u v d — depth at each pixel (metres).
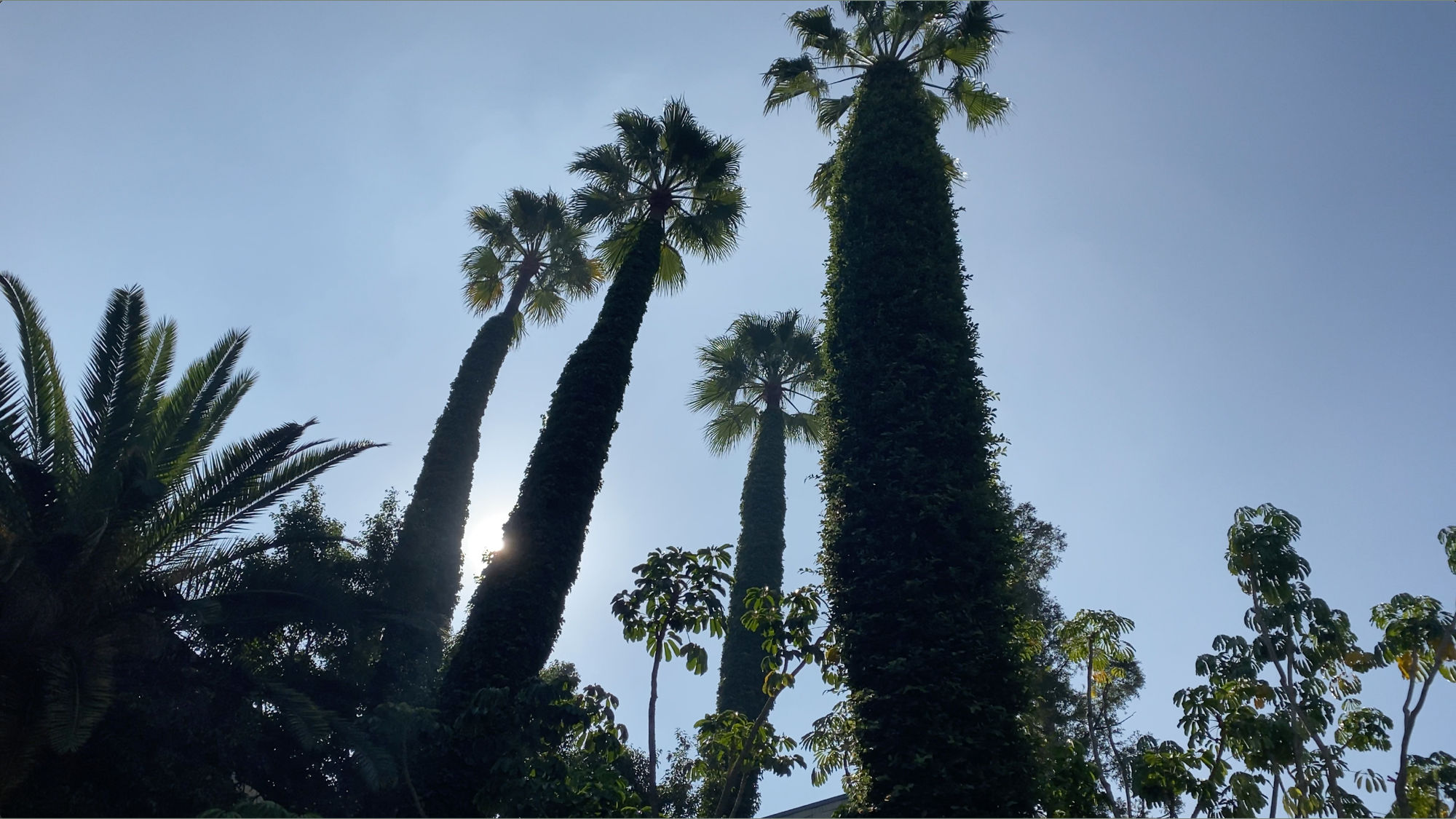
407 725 10.82
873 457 11.01
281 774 13.55
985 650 9.70
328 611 13.38
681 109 19.20
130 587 12.27
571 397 15.16
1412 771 9.12
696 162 18.92
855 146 14.39
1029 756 9.30
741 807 16.78
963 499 10.60
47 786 11.46
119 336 13.29
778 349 23.52
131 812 11.66
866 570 10.39
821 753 10.86
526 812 9.59
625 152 19.38
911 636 9.83
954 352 11.81
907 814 8.84
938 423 11.16
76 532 11.39
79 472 12.73
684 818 18.25
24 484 11.46
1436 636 8.92
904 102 14.78
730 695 18.00
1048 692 18.45
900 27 17.42
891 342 11.92
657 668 10.45
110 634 11.59
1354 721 9.74
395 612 14.39
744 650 18.50
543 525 13.84
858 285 12.62
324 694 14.29
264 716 13.36
